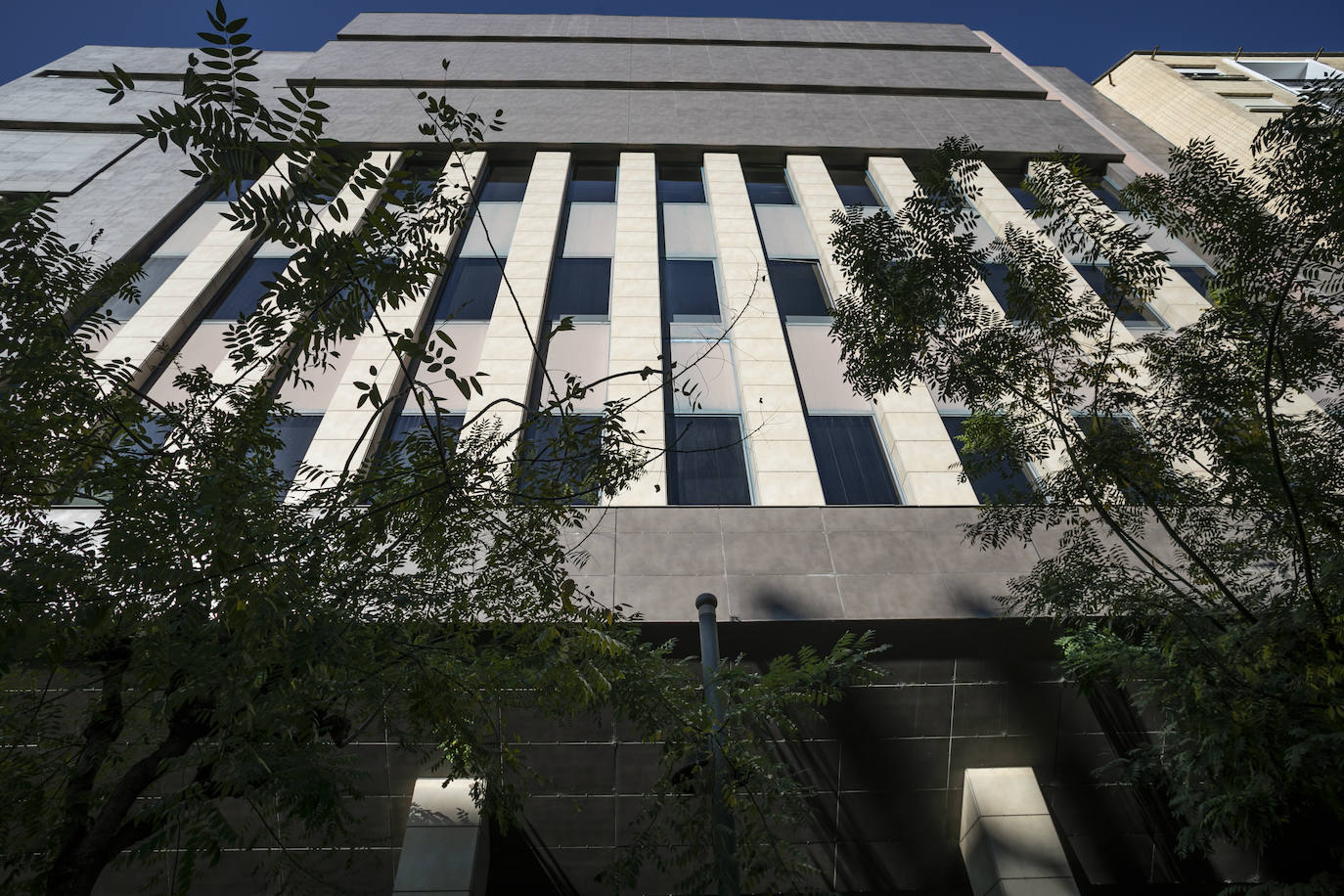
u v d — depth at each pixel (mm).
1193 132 29016
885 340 9242
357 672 6770
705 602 9234
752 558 11859
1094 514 11805
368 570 7133
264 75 28203
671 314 17562
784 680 8109
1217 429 8492
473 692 7309
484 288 18234
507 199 22031
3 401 6312
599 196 22422
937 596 11453
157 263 18703
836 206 21438
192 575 5629
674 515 12406
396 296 5531
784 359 16109
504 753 8008
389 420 14719
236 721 5762
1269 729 7090
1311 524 8070
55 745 6809
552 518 7680
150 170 22281
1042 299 8992
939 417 14867
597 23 33156
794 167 23562
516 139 24109
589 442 7434
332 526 6387
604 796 10742
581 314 17469
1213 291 9102
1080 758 11109
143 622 5926
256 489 6605
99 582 5496
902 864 11008
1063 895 9758
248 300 17828
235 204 4688
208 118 4477
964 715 11102
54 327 6816
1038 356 9281
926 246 9055
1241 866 10945
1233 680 7277
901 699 11086
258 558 5789
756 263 18969
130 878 10219
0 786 6215
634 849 7766
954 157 9008
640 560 11773
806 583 11555
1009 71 30750
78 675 8758
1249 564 9195
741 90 28406
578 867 10688
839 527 12367
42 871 6016
